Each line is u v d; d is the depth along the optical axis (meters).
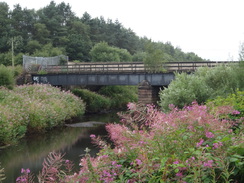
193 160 3.12
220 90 14.70
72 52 70.50
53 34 76.69
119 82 28.70
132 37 101.44
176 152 3.51
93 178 3.26
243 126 4.36
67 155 11.88
